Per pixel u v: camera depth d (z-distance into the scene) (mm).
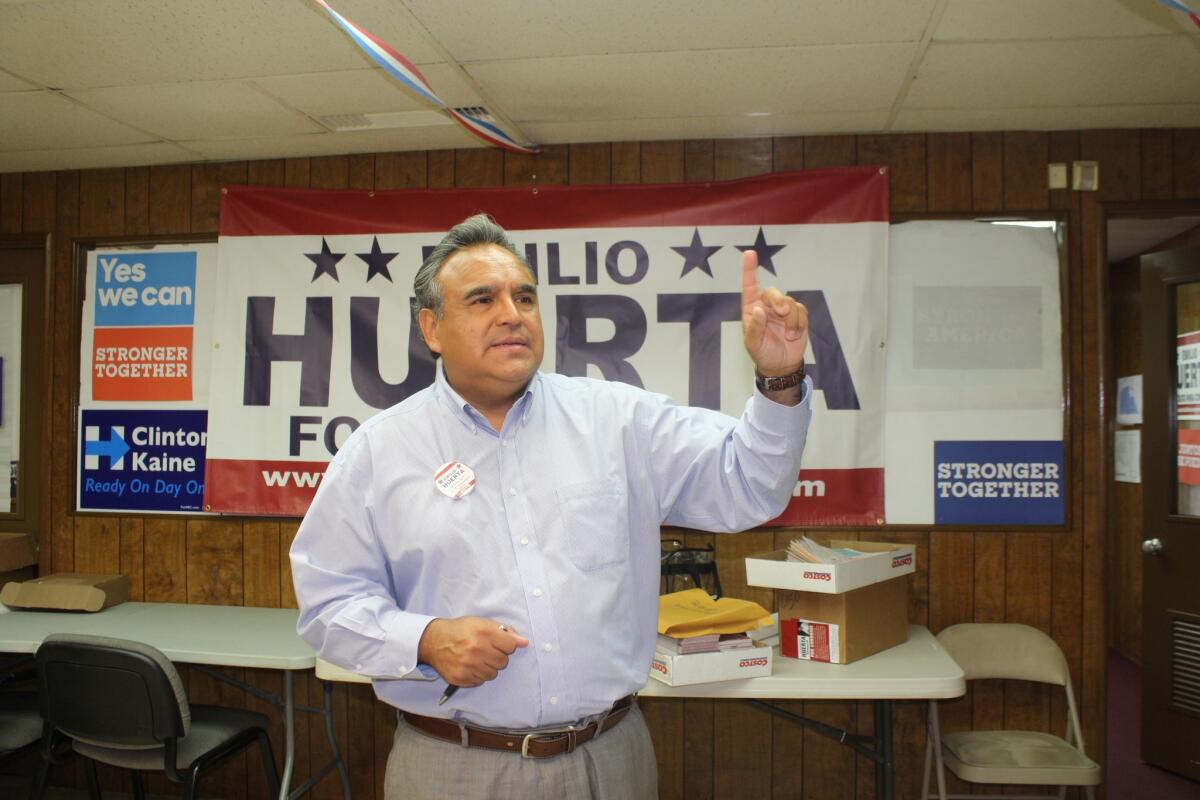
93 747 2320
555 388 1359
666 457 1301
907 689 2078
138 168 3195
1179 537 3104
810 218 2857
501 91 2512
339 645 1181
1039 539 2789
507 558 1214
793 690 2084
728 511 1259
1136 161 2797
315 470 3023
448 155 3033
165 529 3127
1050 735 2643
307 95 2541
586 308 2936
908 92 2516
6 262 3316
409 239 3012
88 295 3213
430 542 1218
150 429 3154
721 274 2895
